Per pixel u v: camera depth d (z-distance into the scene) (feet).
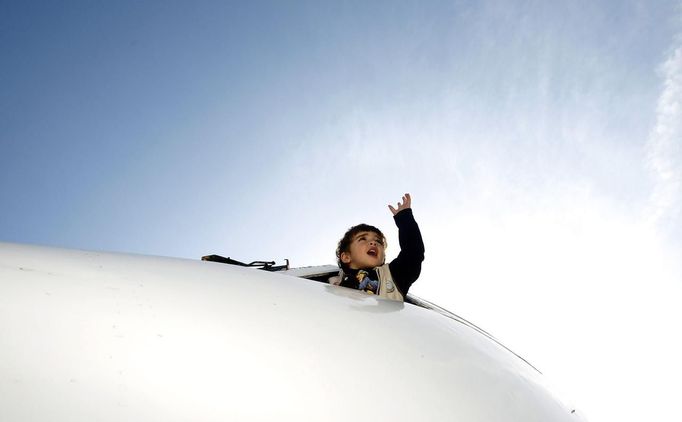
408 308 8.90
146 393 4.51
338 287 9.08
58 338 4.74
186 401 4.60
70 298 5.43
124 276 6.49
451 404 5.98
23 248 7.27
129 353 4.84
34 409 4.00
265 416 4.78
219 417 4.59
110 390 4.40
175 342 5.19
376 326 7.13
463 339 8.27
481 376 7.04
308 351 5.81
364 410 5.30
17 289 5.36
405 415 5.49
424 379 6.23
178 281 6.78
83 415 4.11
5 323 4.73
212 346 5.32
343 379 5.58
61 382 4.30
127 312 5.47
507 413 6.48
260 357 5.41
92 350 4.73
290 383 5.22
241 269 8.53
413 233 13.66
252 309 6.40
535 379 8.44
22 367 4.30
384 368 6.06
